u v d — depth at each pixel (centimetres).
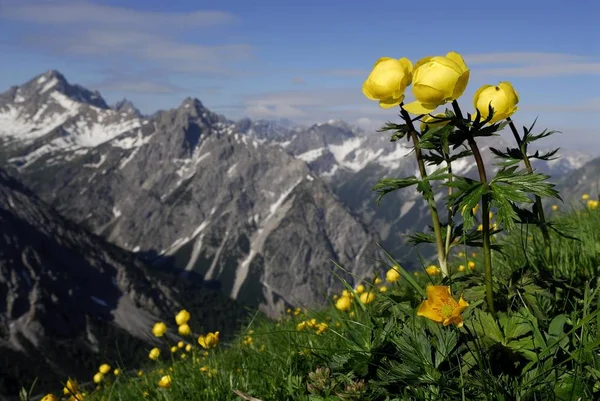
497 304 50
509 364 45
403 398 44
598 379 41
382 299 54
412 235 52
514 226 42
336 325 73
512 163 45
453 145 47
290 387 54
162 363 83
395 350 48
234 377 66
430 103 45
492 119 48
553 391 40
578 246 67
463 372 45
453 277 52
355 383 47
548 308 50
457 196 45
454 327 45
